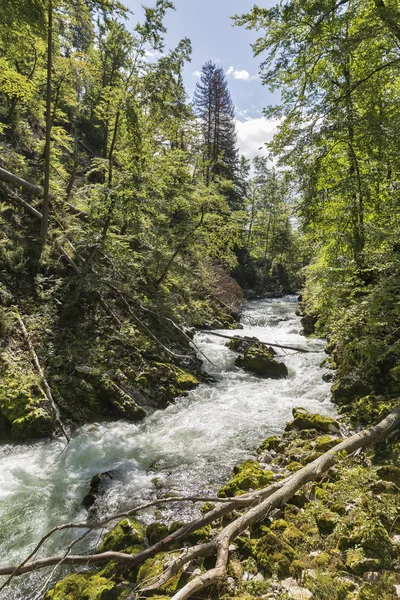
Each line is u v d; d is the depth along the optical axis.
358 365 7.68
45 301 9.20
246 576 3.01
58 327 8.80
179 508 4.37
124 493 4.80
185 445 6.23
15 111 16.08
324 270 8.22
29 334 8.10
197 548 3.09
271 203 38.66
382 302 6.28
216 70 37.72
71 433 6.70
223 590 2.86
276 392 8.72
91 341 8.91
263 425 6.83
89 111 20.08
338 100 7.98
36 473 5.40
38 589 3.34
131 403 7.59
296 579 2.88
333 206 9.03
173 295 14.48
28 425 6.34
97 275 10.00
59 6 9.41
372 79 8.32
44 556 3.73
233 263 17.78
